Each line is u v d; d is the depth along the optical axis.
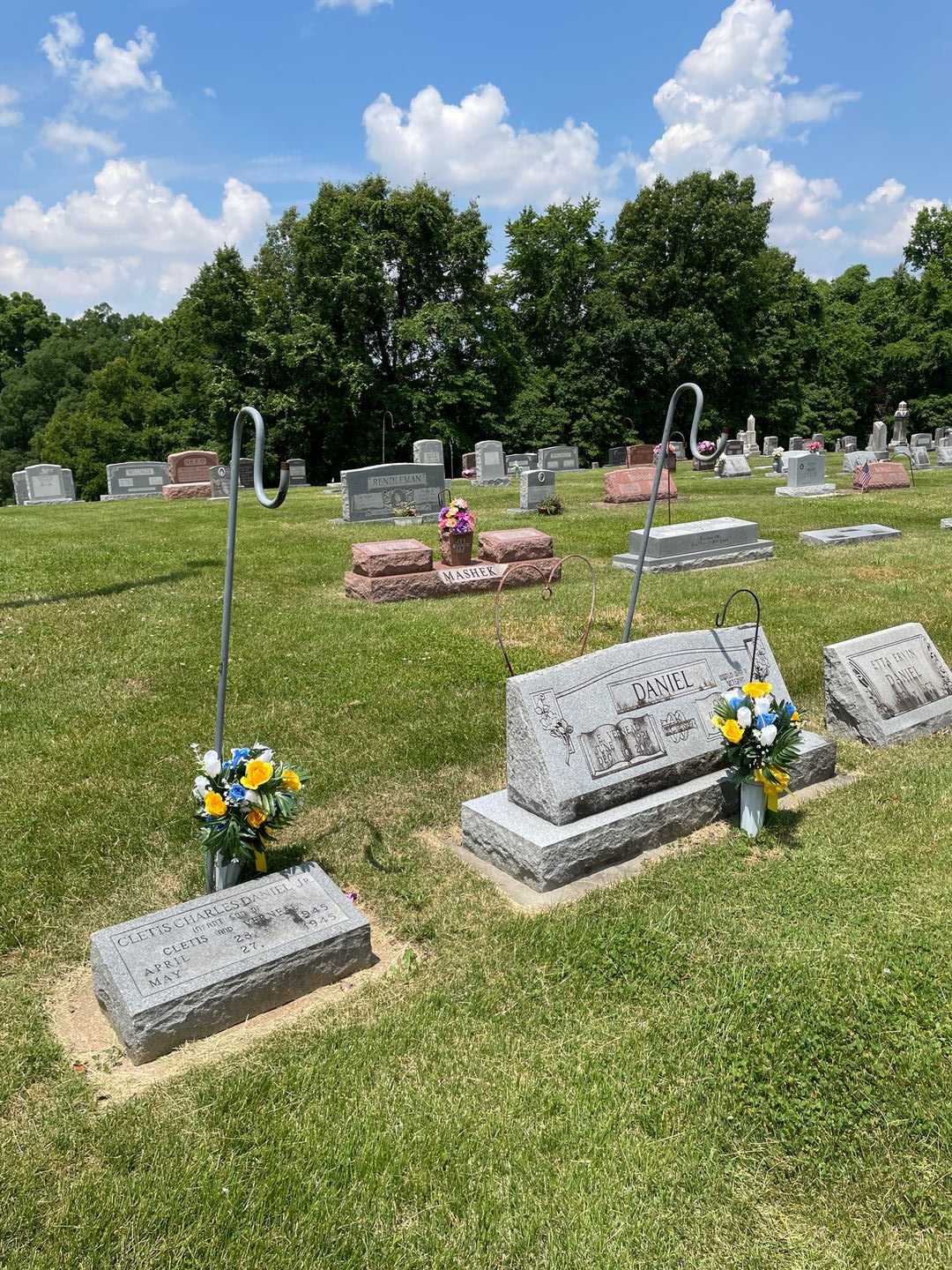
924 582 12.68
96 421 52.59
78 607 11.12
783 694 6.82
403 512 19.23
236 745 7.10
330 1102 3.62
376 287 43.22
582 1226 3.06
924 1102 3.57
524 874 5.27
